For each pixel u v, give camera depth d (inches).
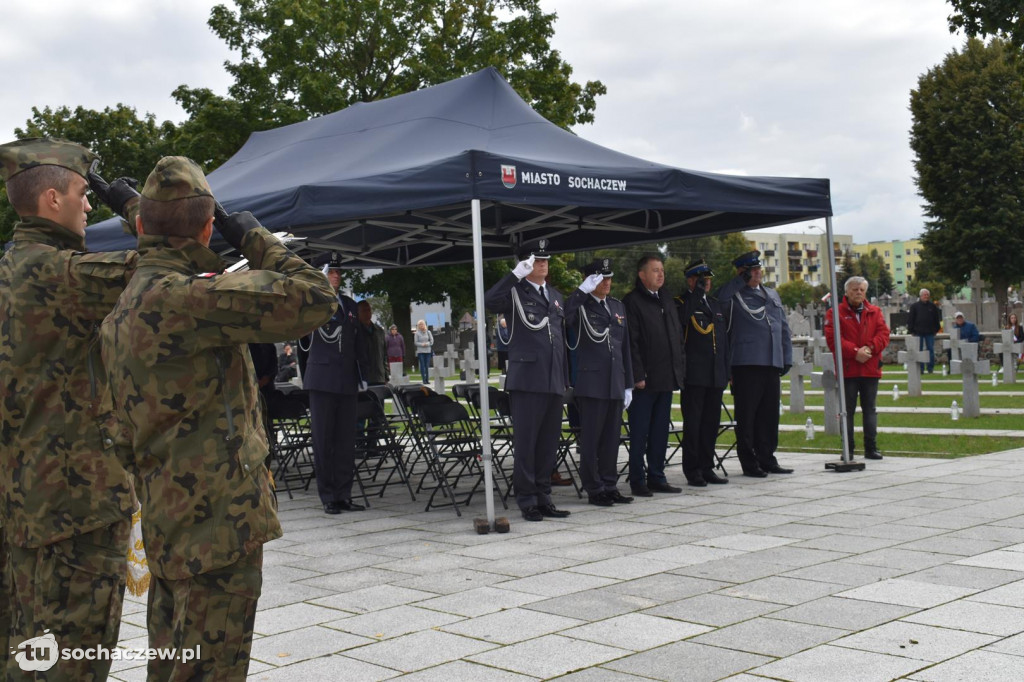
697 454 392.5
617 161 366.0
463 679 171.5
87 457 136.3
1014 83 1867.6
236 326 114.4
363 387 366.0
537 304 328.8
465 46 1185.4
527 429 327.0
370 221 434.9
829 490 365.7
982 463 420.8
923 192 1979.6
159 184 119.4
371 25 1133.7
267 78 1124.5
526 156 344.5
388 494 406.6
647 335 366.9
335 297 120.0
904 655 175.0
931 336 1035.9
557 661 179.0
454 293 1140.5
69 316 135.0
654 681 166.9
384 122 403.2
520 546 284.7
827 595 217.5
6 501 135.4
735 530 295.6
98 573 137.9
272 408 414.3
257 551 117.6
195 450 114.0
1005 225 1875.0
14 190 138.9
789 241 6648.6
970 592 215.3
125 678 181.5
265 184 376.2
